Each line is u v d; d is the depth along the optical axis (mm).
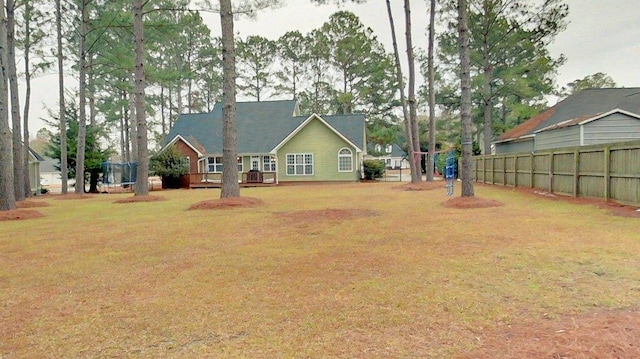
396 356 2512
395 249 5359
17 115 15617
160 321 3199
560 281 3809
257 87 43469
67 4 20500
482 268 4336
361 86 37906
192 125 30453
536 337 2693
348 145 27031
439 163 33938
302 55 42688
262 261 4957
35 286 4234
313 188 20578
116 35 23297
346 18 36531
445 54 27703
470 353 2518
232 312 3338
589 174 10180
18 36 20672
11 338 2979
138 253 5656
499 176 17375
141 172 14984
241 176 26406
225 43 11859
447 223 7328
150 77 22656
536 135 19969
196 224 8180
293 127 29016
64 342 2887
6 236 7422
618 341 2580
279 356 2574
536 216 7832
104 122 35219
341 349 2637
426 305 3338
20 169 15273
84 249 6035
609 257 4547
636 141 8266
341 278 4152
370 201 11953
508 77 25172
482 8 23922
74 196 18281
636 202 8312
